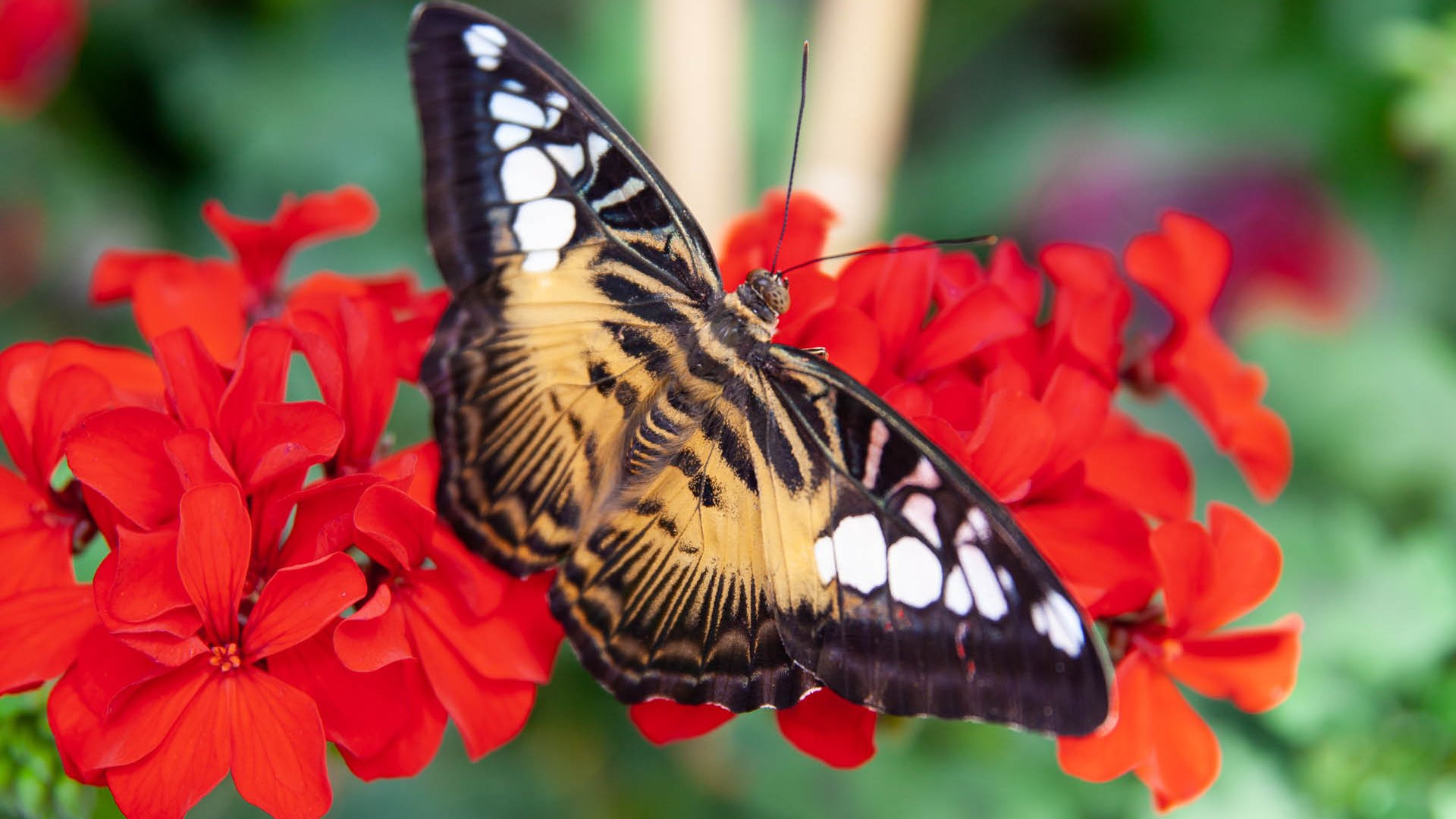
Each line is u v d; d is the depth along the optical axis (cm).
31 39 53
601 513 38
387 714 37
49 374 38
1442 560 44
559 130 38
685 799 45
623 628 37
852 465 37
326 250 54
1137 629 38
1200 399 39
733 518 37
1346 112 58
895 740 40
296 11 58
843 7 51
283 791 36
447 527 37
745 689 37
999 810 44
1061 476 38
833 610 37
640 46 59
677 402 38
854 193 51
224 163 57
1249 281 55
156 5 58
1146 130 60
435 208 38
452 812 45
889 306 38
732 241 40
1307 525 45
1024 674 36
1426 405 48
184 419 37
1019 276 39
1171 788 38
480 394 38
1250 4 61
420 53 38
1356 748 43
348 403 37
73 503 38
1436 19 57
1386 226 57
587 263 38
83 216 58
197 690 36
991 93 65
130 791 36
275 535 37
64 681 36
